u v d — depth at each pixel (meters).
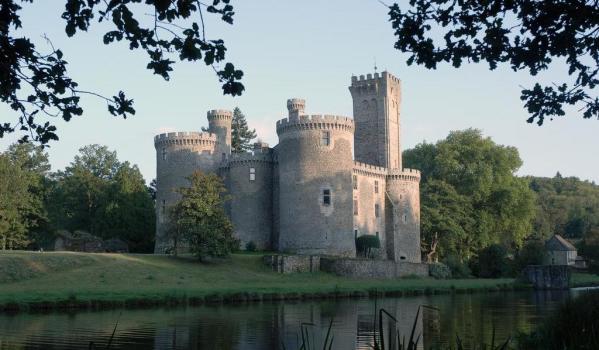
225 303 41.19
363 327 30.16
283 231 61.75
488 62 11.70
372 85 77.19
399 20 11.53
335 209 60.84
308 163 61.00
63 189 78.88
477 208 84.06
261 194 66.38
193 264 53.50
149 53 9.42
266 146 74.06
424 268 64.75
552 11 10.89
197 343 25.41
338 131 61.84
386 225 72.44
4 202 62.03
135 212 75.19
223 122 73.69
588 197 161.00
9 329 28.20
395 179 73.25
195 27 9.23
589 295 21.80
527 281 62.69
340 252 60.69
